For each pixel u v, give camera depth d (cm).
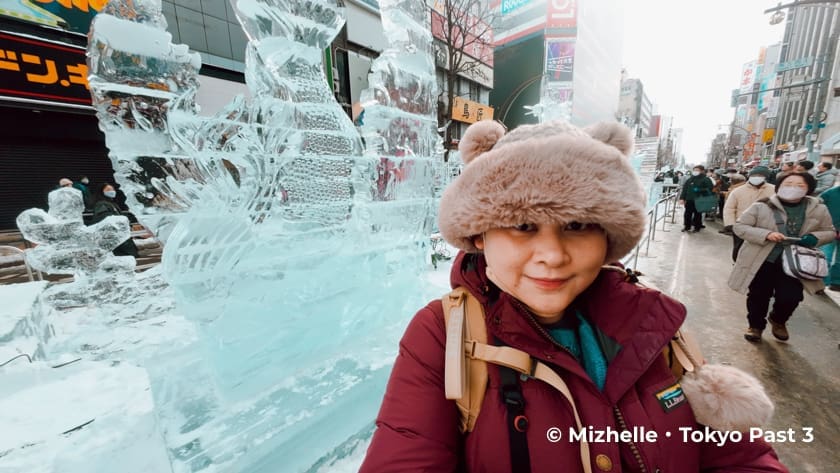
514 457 61
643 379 69
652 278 466
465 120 1446
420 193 253
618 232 65
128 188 138
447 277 412
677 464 64
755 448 68
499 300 70
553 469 61
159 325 280
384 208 223
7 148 709
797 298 269
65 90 679
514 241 63
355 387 181
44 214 245
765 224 272
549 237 60
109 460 155
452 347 66
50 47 649
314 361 186
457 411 68
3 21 598
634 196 62
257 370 162
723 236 765
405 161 240
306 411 165
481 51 1505
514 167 58
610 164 60
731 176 701
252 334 160
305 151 186
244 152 162
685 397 69
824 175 618
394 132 232
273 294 167
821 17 3134
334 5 189
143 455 158
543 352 65
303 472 148
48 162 761
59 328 287
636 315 72
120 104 134
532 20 1867
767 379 244
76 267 260
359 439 166
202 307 148
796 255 259
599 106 2423
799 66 1547
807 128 1490
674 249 639
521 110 1939
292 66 182
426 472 60
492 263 67
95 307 270
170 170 144
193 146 148
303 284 179
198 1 798
